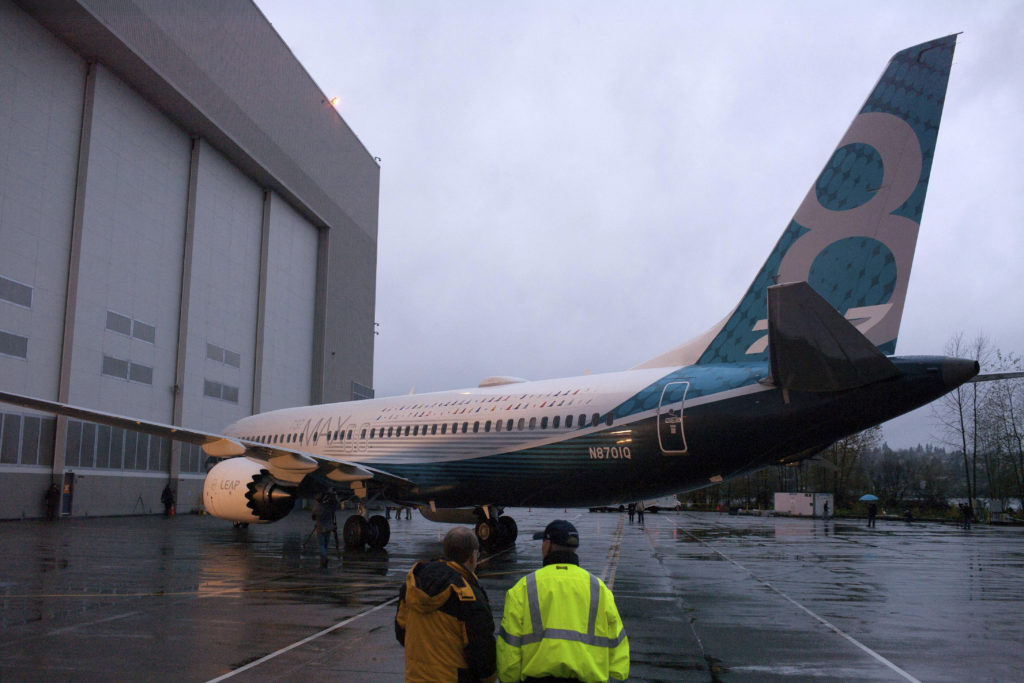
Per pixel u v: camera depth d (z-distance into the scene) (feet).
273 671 21.59
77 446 92.02
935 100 40.83
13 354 84.02
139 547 58.80
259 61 122.72
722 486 234.58
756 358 43.86
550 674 11.38
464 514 65.41
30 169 86.69
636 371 48.39
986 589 39.96
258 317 128.16
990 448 172.04
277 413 74.13
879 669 22.38
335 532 48.88
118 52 93.81
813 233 43.27
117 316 98.12
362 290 164.04
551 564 12.40
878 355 33.32
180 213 111.04
